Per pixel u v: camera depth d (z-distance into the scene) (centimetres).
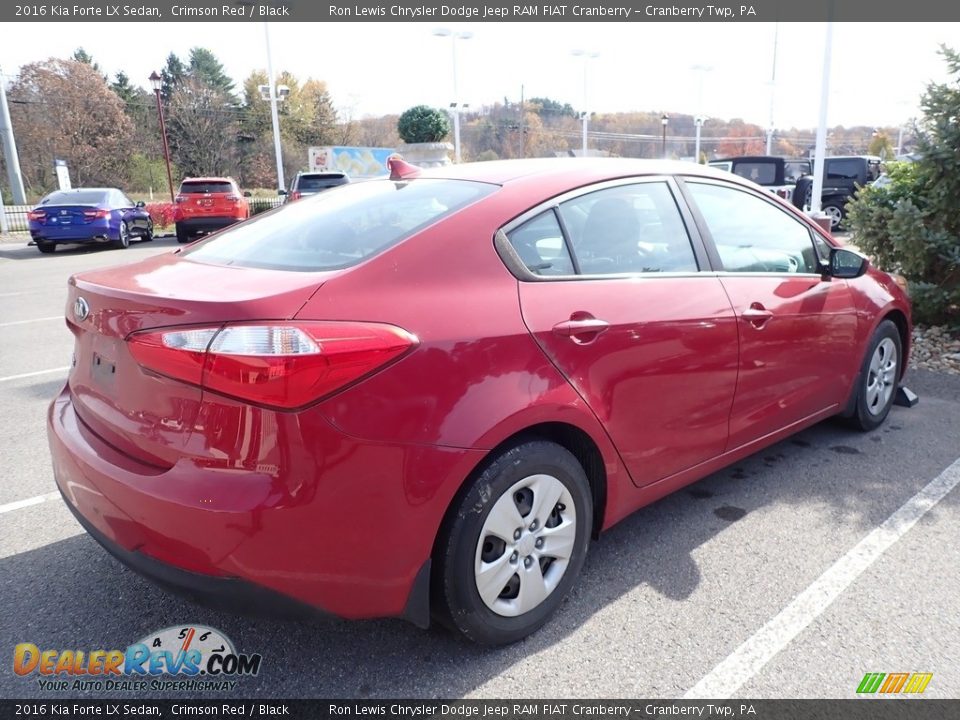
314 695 224
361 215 263
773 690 223
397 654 242
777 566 292
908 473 379
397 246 227
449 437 211
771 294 332
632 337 264
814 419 384
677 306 284
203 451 196
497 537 231
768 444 352
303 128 6134
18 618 262
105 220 1644
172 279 232
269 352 188
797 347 348
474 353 220
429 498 210
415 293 219
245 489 191
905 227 639
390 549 208
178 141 5453
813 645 243
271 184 5912
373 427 199
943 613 259
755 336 319
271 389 188
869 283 415
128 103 5400
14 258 1555
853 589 275
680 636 249
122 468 210
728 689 223
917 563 292
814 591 274
